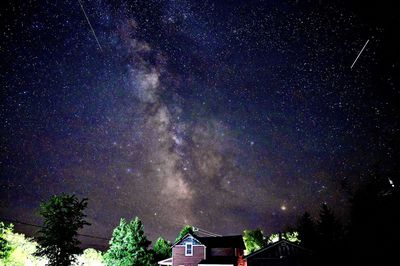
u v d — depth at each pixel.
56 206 18.69
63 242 18.09
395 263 14.13
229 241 30.77
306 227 38.66
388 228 14.71
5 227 18.30
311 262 19.22
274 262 20.05
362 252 15.40
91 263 30.44
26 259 19.58
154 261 31.56
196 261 27.95
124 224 32.28
